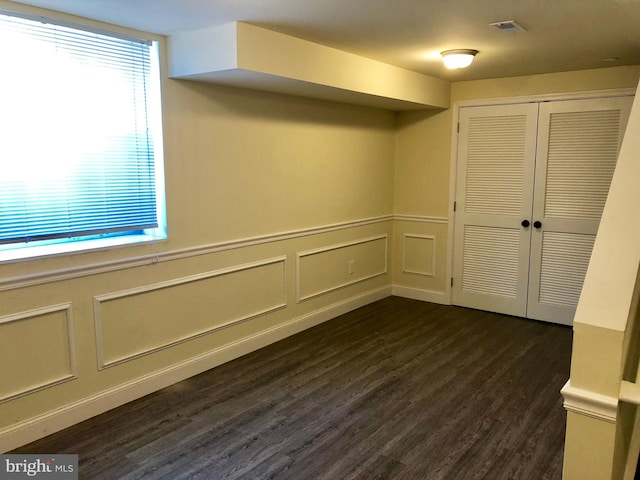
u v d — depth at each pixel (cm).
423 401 308
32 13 248
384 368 356
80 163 277
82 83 274
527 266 462
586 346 135
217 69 289
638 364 154
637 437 164
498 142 463
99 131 284
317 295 446
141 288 306
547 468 241
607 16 268
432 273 520
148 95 308
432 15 267
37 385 261
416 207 522
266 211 386
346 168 462
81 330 278
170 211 319
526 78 442
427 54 362
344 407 300
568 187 433
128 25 284
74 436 266
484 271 488
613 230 141
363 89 373
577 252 436
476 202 484
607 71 405
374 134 493
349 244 477
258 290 387
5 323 246
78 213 278
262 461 246
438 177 503
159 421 282
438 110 493
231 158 354
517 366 360
